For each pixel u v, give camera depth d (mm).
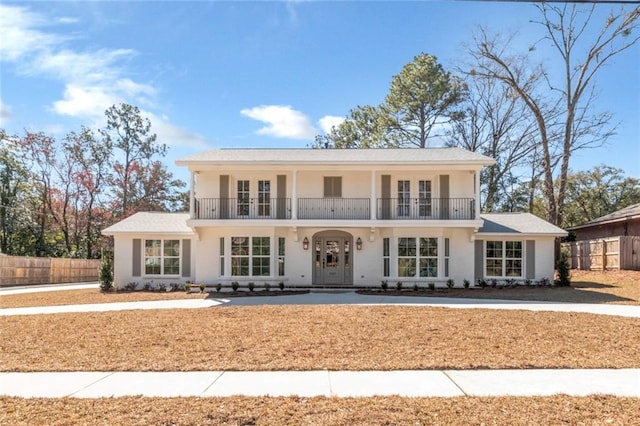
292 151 21969
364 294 17125
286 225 19156
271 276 19609
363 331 9383
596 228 30031
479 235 19844
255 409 5027
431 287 18578
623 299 15180
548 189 30578
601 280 21219
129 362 7141
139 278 20250
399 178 20234
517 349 7898
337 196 20250
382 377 6316
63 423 4621
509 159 33750
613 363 7016
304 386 5914
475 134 34594
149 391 5742
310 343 8359
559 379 6223
